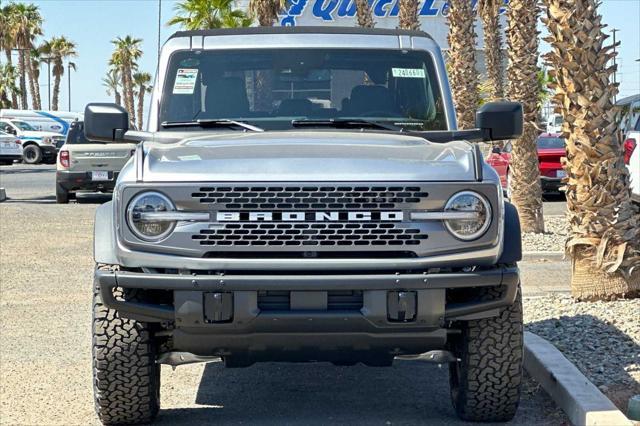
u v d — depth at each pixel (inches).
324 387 302.8
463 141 259.6
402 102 293.1
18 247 638.5
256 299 226.2
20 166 1849.2
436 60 298.0
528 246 609.0
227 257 227.6
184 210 227.3
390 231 228.4
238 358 241.4
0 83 3725.4
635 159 713.6
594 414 243.0
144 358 245.0
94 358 245.3
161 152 245.4
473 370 247.1
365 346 233.3
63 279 515.5
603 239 390.0
